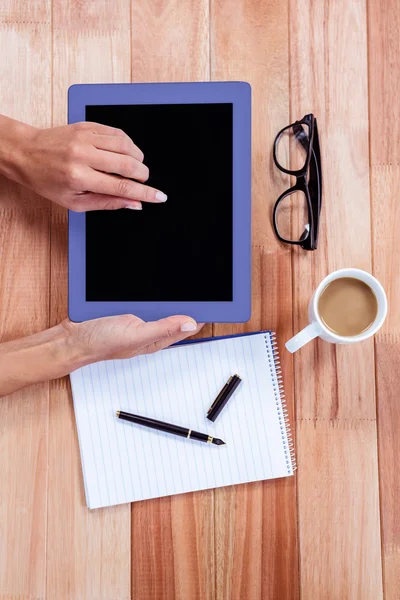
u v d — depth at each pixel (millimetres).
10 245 855
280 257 852
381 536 848
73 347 782
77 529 850
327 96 857
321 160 855
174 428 829
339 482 849
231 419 845
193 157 773
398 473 848
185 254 776
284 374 854
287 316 852
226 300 774
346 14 857
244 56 857
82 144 729
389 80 851
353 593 845
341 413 850
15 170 784
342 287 783
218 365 848
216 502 851
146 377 850
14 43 858
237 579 849
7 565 849
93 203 758
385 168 856
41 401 853
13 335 852
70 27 858
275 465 840
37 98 858
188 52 857
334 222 856
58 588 848
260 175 856
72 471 851
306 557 848
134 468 844
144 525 850
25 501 850
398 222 853
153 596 848
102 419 848
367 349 853
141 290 778
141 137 771
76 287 778
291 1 858
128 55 858
